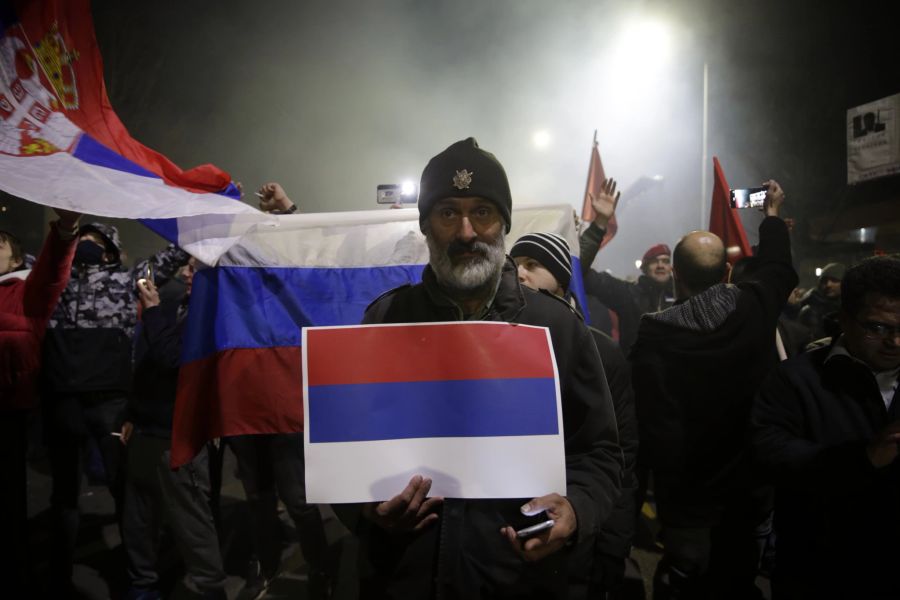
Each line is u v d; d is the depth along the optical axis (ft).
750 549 8.61
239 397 8.70
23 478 9.53
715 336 8.43
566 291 8.68
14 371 9.19
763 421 6.48
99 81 7.98
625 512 8.13
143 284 10.39
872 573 5.58
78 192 6.57
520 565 4.66
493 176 4.88
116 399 11.73
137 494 10.85
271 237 9.18
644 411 8.96
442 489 4.42
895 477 5.51
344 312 9.06
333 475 4.40
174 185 7.82
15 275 10.39
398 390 4.54
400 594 4.63
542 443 4.53
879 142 15.23
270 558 11.43
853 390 6.04
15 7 6.91
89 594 11.74
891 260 5.84
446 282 4.91
